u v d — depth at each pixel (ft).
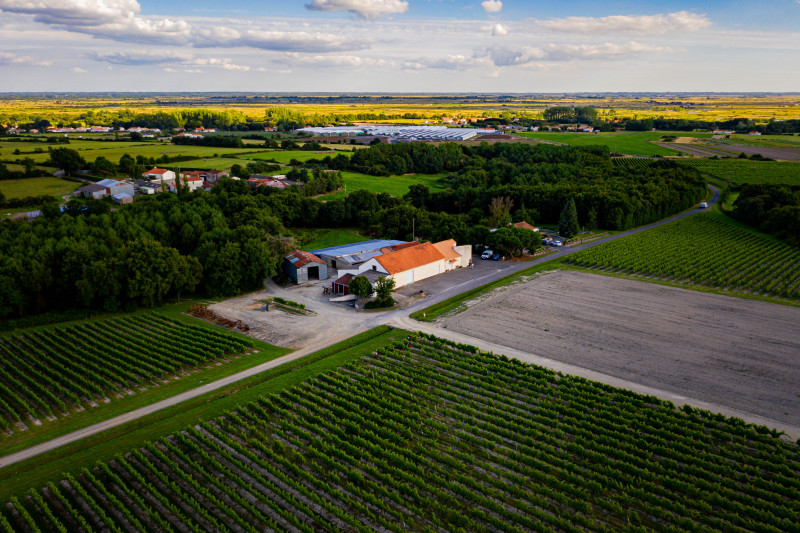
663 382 191.62
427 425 167.53
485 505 131.64
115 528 125.08
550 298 285.43
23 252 276.21
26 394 189.78
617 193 480.23
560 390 184.14
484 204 525.75
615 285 308.81
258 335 241.14
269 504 134.10
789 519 124.98
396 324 252.21
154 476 147.02
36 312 268.62
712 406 174.70
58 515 132.77
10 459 153.79
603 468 144.46
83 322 259.19
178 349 222.69
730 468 141.59
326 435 162.81
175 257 280.92
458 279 324.60
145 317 264.93
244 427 169.68
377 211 478.59
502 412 172.55
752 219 457.27
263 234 336.90
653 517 129.39
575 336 233.96
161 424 171.42
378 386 191.42
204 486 143.13
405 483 138.82
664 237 419.33
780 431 159.43
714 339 228.22
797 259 355.97
